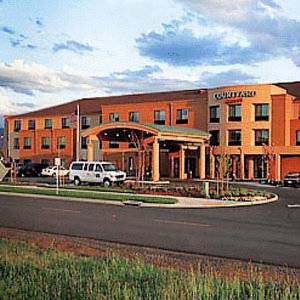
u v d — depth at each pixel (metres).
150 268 9.78
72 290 8.12
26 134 78.62
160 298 7.74
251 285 8.46
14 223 18.56
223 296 7.86
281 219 20.75
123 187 38.09
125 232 16.50
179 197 30.22
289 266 11.20
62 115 74.94
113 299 7.74
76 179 43.31
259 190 38.59
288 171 55.28
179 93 67.88
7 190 35.66
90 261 10.39
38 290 8.06
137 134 49.78
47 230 16.77
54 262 10.20
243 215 22.20
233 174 54.91
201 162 55.09
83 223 18.77
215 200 28.70
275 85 59.25
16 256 10.66
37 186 40.12
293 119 55.66
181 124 62.16
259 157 56.44
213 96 58.62
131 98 71.94
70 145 73.12
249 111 56.16
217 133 58.31
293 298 7.90
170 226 18.09
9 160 71.50
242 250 13.30
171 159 59.78
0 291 7.98
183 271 9.84
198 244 14.23
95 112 71.25
